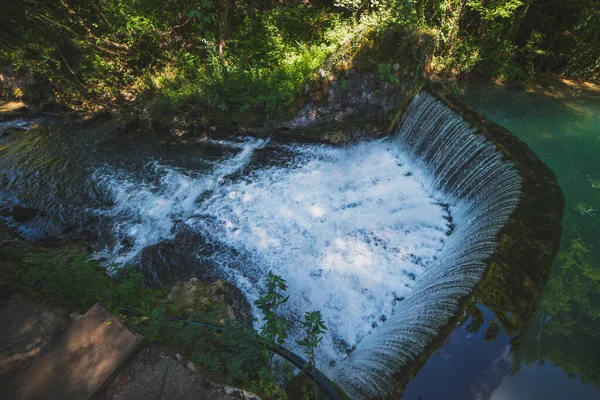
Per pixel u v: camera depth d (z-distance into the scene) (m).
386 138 10.30
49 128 11.02
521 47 13.05
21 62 11.80
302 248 7.52
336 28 11.25
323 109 10.40
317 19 12.27
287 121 10.54
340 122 10.44
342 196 8.80
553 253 5.56
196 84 11.11
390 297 6.57
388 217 8.13
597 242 6.22
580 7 11.90
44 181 8.99
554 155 8.77
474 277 5.21
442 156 8.65
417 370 4.33
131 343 3.62
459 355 4.40
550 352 4.52
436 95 9.20
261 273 7.03
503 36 12.09
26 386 3.38
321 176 9.45
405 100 10.04
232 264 7.20
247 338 4.32
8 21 11.71
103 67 12.10
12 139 10.46
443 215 8.20
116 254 7.35
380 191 8.98
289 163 9.85
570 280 5.38
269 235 7.82
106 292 4.65
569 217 6.86
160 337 3.92
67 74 12.12
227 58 11.52
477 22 12.45
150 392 3.39
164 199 8.72
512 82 12.00
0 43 12.06
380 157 10.03
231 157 10.09
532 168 7.08
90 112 11.73
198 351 3.90
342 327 6.16
